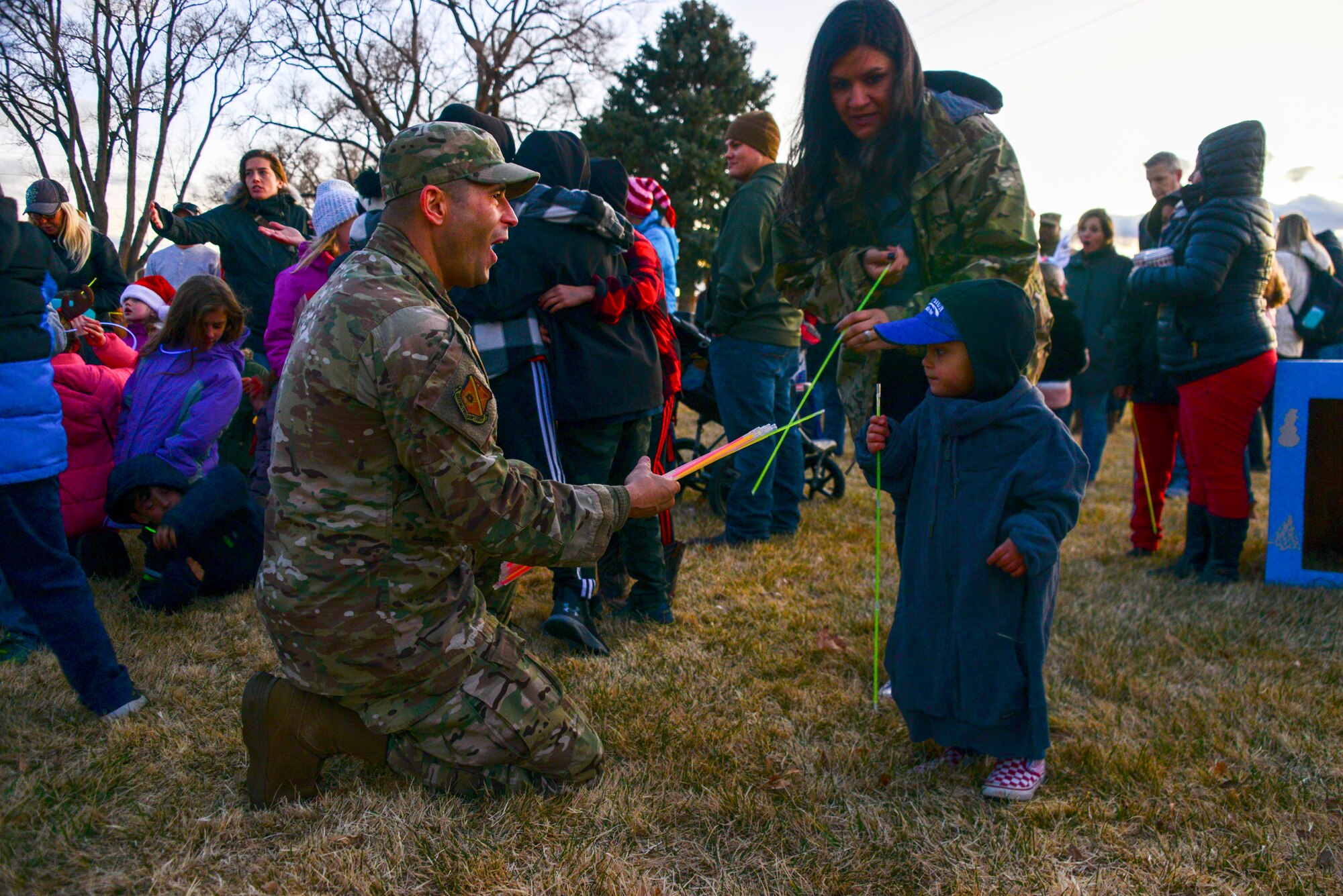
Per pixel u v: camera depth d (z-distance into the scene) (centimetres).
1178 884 192
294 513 183
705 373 536
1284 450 404
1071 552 472
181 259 543
